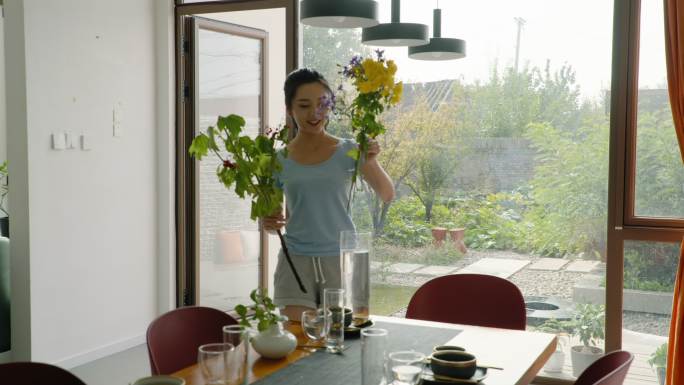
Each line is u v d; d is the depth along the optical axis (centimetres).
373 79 220
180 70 526
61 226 451
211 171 539
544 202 410
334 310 217
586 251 403
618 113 388
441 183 432
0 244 433
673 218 384
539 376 416
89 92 468
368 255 232
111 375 443
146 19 514
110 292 490
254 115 526
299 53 474
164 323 236
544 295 413
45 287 442
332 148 273
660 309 388
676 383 350
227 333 179
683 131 363
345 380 191
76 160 460
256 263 543
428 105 432
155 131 526
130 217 505
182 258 533
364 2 227
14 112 429
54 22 441
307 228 268
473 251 427
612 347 396
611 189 392
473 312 288
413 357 173
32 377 187
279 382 189
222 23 525
